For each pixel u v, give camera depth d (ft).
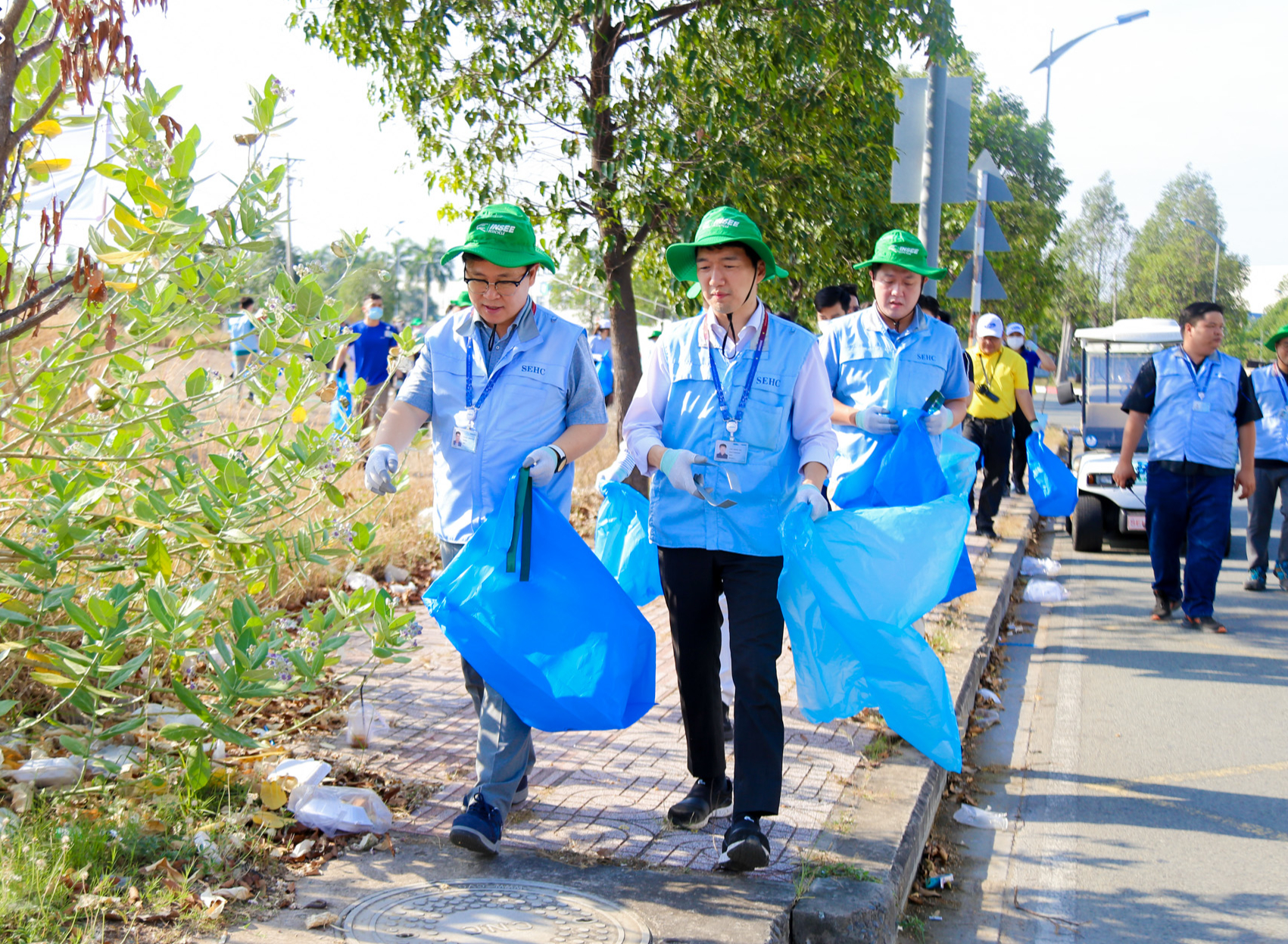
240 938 10.37
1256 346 320.91
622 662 12.24
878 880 12.05
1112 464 39.11
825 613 13.00
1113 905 13.44
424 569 26.89
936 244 33.19
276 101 13.96
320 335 14.92
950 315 27.84
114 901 10.55
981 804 16.72
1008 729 20.21
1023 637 27.09
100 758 11.97
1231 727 20.15
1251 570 32.91
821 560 12.88
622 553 16.03
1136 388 28.02
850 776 15.25
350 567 14.90
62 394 13.99
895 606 13.28
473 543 12.14
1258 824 15.88
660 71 30.09
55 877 10.60
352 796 13.02
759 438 12.67
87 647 11.69
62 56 10.93
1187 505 27.73
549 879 11.88
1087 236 305.73
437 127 32.63
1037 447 37.35
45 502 13.24
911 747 16.44
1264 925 12.92
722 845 12.62
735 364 12.80
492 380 12.73
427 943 10.40
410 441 13.55
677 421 13.01
